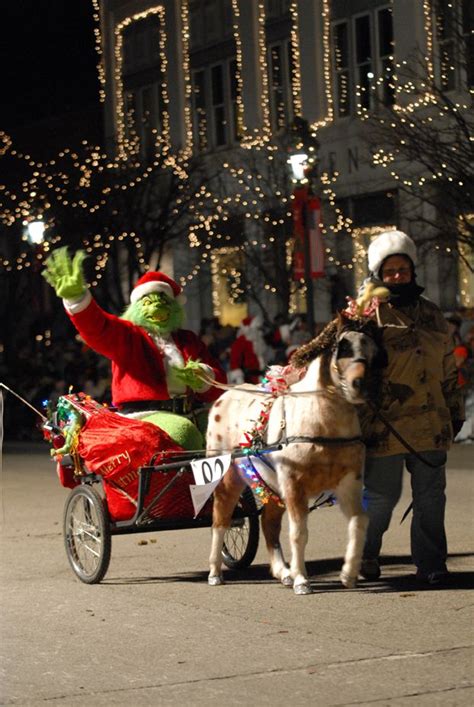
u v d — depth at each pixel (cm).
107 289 3675
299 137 2298
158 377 1155
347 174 3222
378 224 3156
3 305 4244
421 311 1031
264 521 1083
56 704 724
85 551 1148
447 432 1033
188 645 852
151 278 1175
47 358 3400
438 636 852
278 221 3256
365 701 707
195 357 1177
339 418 977
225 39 3731
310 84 3350
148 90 4088
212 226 3591
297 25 3388
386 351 987
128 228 3666
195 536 1371
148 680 768
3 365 3456
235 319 3688
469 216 2428
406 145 2419
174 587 1070
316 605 966
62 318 4353
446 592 1002
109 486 1105
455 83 2778
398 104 2856
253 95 3584
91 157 3884
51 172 3897
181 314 1177
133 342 1153
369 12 3162
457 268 2888
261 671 778
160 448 1092
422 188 2709
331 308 3156
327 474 987
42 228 2998
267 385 1029
